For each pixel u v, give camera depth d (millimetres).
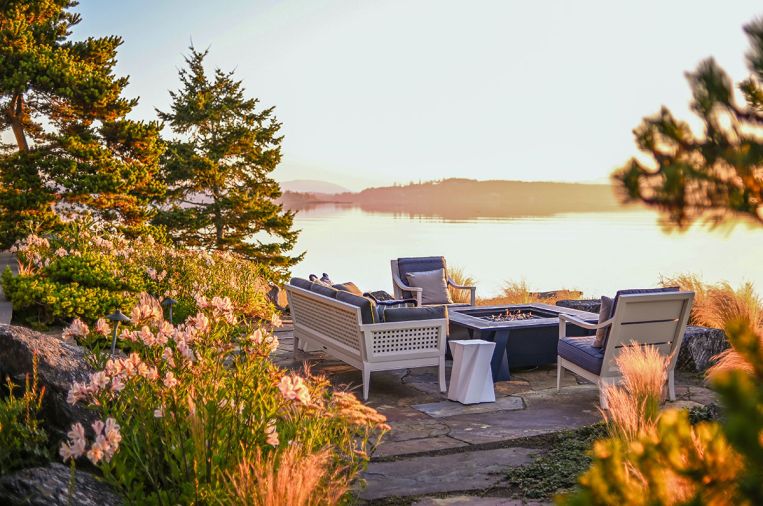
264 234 21781
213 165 19469
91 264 9516
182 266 10867
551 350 8320
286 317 12227
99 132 15984
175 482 3459
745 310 8711
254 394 3701
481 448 5203
